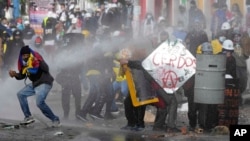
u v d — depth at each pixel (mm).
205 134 21781
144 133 21875
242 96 30781
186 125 23875
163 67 22078
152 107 27641
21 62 22391
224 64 21516
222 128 21797
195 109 22469
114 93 26031
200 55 21469
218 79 21469
